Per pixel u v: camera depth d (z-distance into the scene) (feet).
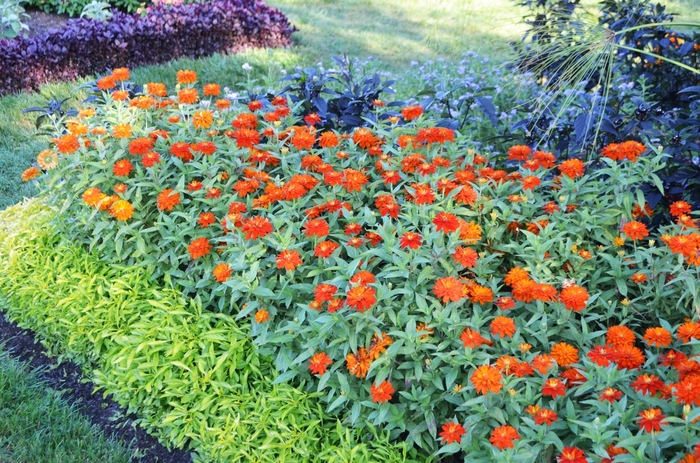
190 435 8.84
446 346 8.00
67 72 21.90
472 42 26.50
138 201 10.70
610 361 7.24
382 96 16.42
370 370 7.84
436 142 10.85
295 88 14.40
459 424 7.29
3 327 12.06
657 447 6.14
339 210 9.90
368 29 30.04
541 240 9.09
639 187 10.31
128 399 9.71
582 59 10.19
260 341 8.88
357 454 7.91
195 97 11.94
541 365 7.22
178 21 23.85
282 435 8.16
